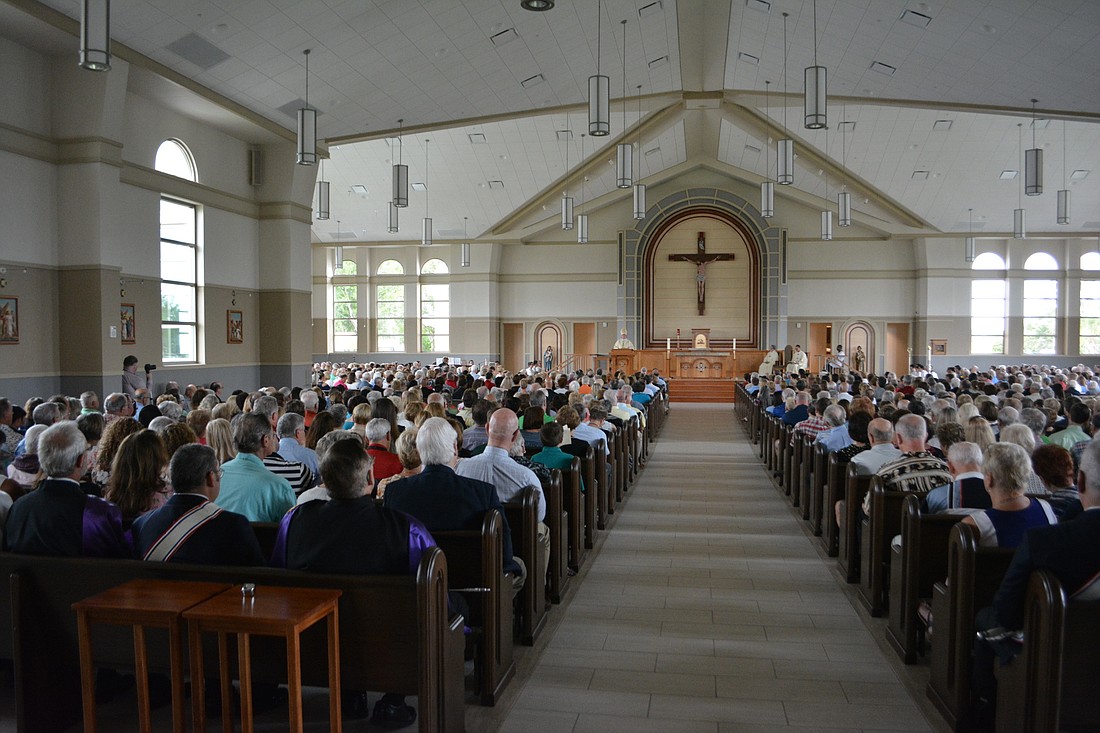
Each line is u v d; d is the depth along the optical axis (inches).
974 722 139.9
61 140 410.0
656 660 174.1
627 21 535.5
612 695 156.6
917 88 551.2
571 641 185.2
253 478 165.2
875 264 1003.3
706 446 541.3
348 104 535.5
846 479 237.0
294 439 211.9
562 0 485.1
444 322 1052.5
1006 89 513.7
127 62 409.1
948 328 973.2
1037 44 442.6
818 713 149.3
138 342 464.8
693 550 267.6
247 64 450.6
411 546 126.9
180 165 504.7
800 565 249.4
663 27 566.9
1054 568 114.2
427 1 438.3
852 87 586.2
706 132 905.5
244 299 565.9
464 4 453.1
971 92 533.3
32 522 135.6
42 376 407.2
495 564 150.3
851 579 229.3
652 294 1049.5
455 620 132.6
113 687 150.1
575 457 242.7
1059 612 110.6
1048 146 767.7
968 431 204.5
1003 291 979.9
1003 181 843.4
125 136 454.3
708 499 357.7
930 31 466.0
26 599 130.3
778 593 221.3
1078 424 263.6
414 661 122.7
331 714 120.0
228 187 546.3
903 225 970.1
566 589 224.5
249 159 568.1
